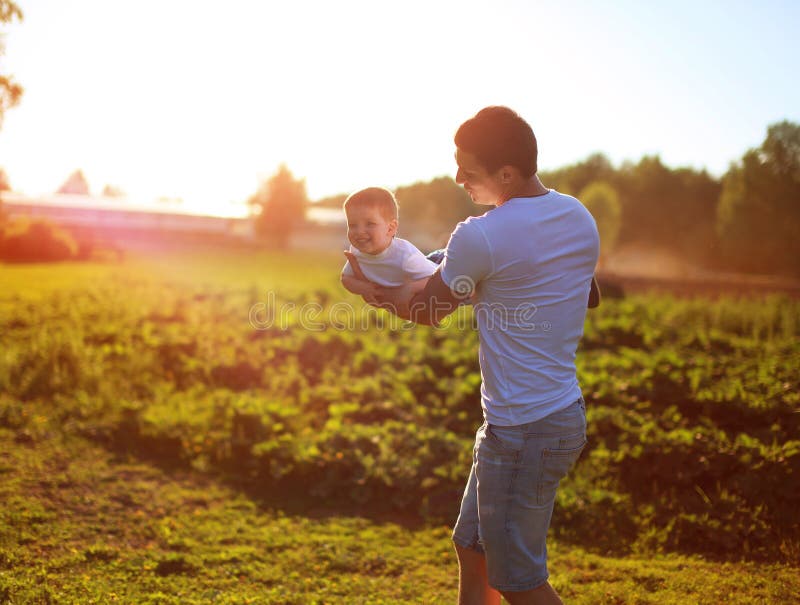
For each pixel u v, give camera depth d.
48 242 34.19
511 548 2.40
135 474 5.72
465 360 8.46
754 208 44.75
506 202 2.37
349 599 3.78
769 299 14.28
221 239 65.69
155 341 9.07
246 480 5.75
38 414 6.89
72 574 3.90
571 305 2.37
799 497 4.89
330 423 6.62
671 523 4.75
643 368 7.81
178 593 3.75
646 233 56.06
